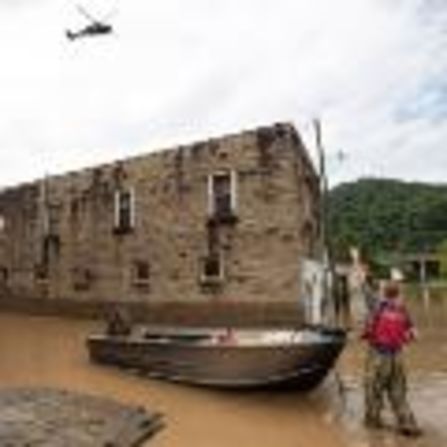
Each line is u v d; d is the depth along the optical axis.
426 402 11.73
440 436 9.59
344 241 46.94
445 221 80.69
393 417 10.66
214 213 22.31
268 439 9.62
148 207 24.48
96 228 26.50
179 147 23.64
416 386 13.11
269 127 21.17
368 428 10.12
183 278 22.94
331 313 21.28
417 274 57.50
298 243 20.25
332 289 21.48
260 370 12.12
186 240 23.03
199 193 22.84
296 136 21.25
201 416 10.93
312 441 9.47
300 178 21.19
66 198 28.06
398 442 9.31
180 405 11.67
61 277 27.88
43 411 9.81
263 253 20.89
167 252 23.58
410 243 76.12
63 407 10.16
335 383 13.84
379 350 9.99
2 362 15.88
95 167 26.81
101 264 26.08
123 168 25.61
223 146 22.31
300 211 20.53
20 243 30.33
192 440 9.48
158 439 9.45
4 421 9.09
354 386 13.46
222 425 10.38
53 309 28.05
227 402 12.01
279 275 20.44
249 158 21.56
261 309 20.64
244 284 21.19
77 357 16.66
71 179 27.88
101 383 13.41
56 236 28.30
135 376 14.22
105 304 25.67
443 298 38.81
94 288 26.23
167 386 13.25
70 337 20.70
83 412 9.93
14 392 11.31
